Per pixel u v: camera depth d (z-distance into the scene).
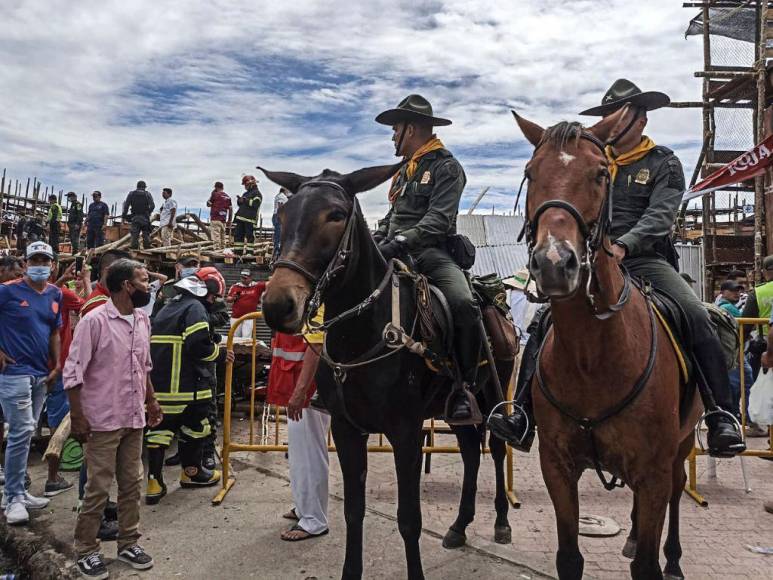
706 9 15.16
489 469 6.20
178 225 19.64
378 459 6.51
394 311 3.38
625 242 3.05
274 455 6.54
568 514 2.90
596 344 2.66
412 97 4.30
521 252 20.45
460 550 4.18
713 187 11.68
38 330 5.12
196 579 3.79
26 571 4.17
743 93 14.68
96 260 15.39
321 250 2.89
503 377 4.64
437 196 4.08
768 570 3.90
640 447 2.75
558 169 2.42
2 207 22.91
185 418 5.32
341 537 4.41
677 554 3.80
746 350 6.66
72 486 5.48
